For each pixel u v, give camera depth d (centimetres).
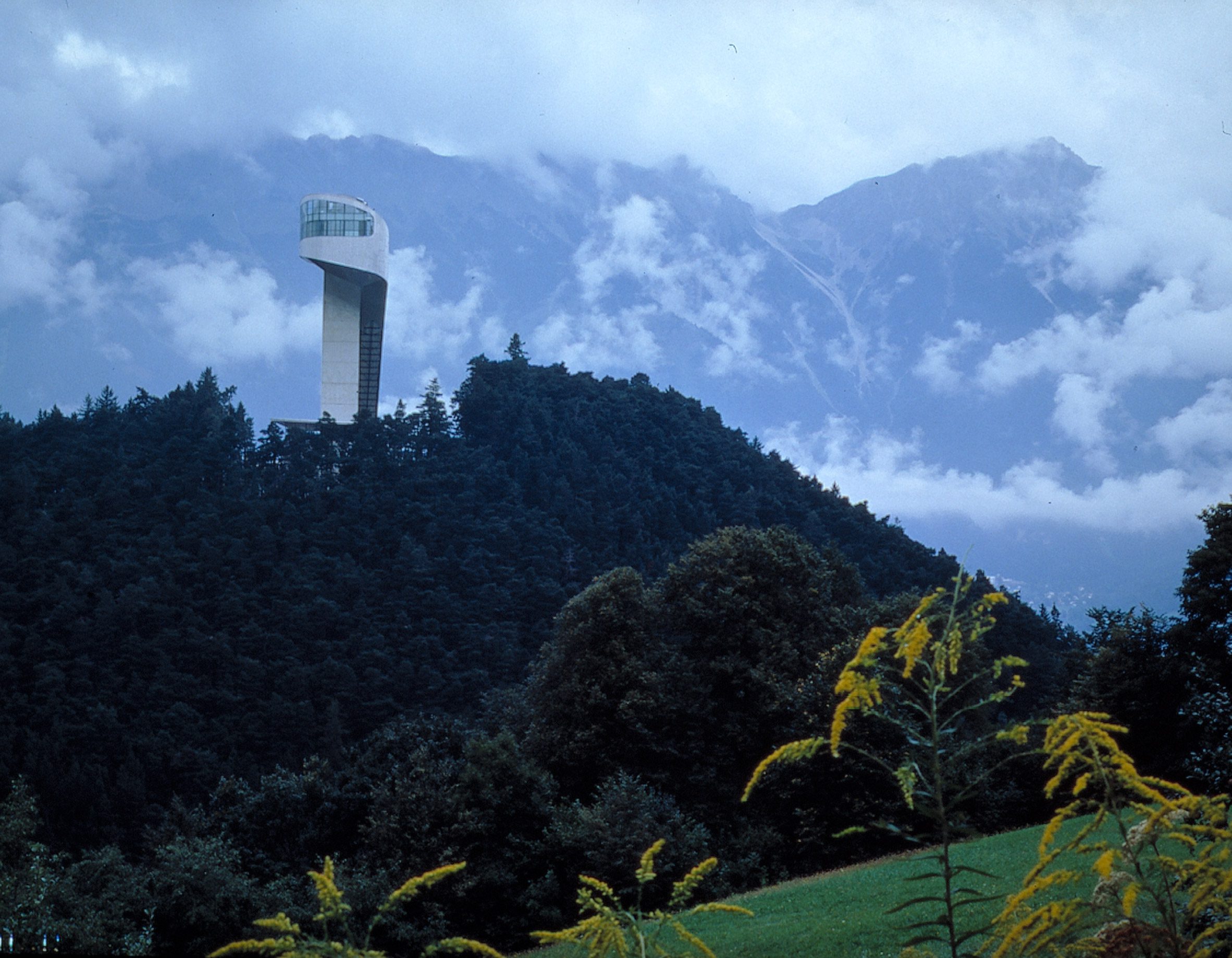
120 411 18038
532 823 4181
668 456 18538
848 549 15875
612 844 3716
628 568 5244
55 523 14150
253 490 15850
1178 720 3441
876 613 4894
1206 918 765
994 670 697
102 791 9888
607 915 730
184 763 10612
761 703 4828
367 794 4597
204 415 17175
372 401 17588
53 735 10838
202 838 4669
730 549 5381
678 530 16338
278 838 4656
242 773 10738
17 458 16038
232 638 12675
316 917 653
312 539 14725
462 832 3925
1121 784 704
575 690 4900
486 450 17512
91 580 13162
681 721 4906
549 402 19350
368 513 15375
